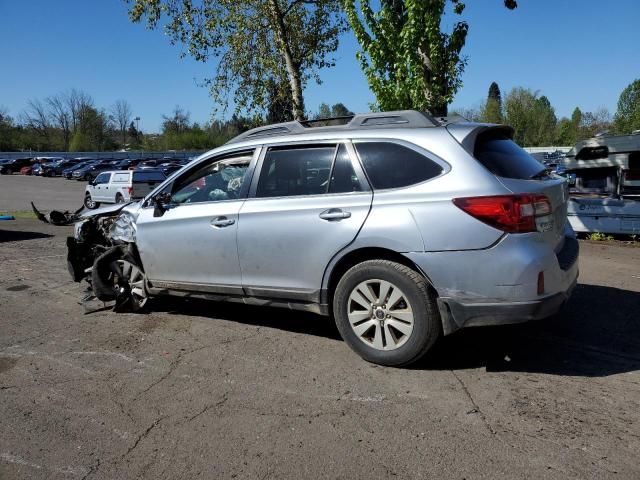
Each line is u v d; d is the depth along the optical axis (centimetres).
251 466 296
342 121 530
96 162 5453
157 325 533
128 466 298
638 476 279
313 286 440
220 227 482
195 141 9344
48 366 436
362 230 408
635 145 1002
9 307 605
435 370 411
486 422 334
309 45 1398
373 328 417
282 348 464
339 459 300
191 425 340
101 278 568
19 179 5050
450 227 380
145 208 548
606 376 398
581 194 1086
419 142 408
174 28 1280
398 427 331
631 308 559
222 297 500
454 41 909
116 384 400
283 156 464
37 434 333
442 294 387
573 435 318
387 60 949
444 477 282
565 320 522
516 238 371
